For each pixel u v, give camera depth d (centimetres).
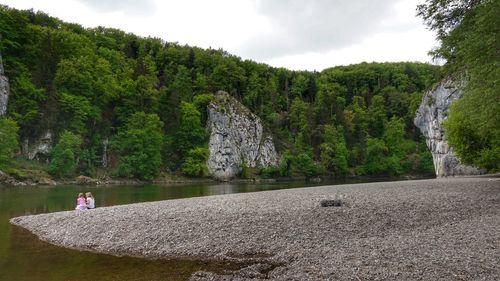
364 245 1489
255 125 14700
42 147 8638
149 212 2325
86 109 9431
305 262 1318
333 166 14175
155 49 18038
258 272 1258
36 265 1413
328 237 1669
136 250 1630
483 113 2606
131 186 7162
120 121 10794
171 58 17012
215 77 15788
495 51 2167
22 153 8419
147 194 4772
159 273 1302
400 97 18525
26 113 8662
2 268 1369
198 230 1850
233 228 1850
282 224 1883
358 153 15200
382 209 2170
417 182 4731
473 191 3081
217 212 2228
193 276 1238
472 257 1252
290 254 1445
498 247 1366
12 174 7006
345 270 1193
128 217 2194
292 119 16412
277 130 15675
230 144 13275
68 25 15400
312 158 14462
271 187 6919
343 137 15550
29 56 9831
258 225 1880
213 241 1681
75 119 9231
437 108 11044
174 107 12006
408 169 14788
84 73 10169
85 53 11938
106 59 13650
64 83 9738
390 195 2845
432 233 1641
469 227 1728
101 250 1650
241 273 1254
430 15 2578
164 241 1722
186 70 15825
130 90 11200
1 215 2706
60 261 1471
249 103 15950
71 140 8362
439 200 2498
